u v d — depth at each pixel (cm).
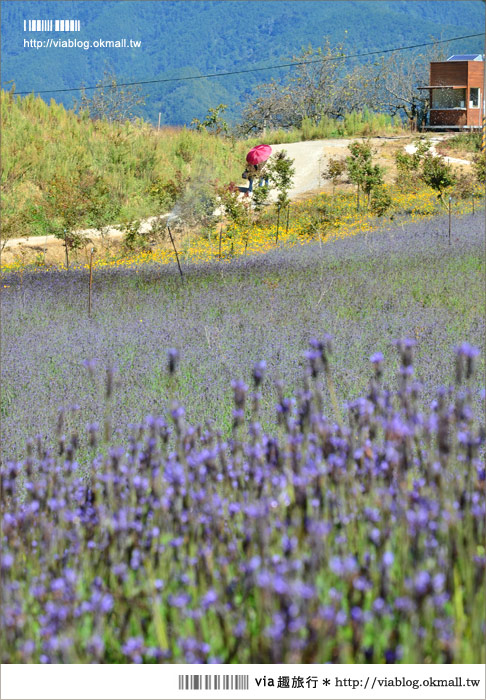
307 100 7994
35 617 308
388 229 2678
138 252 2825
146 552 329
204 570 299
